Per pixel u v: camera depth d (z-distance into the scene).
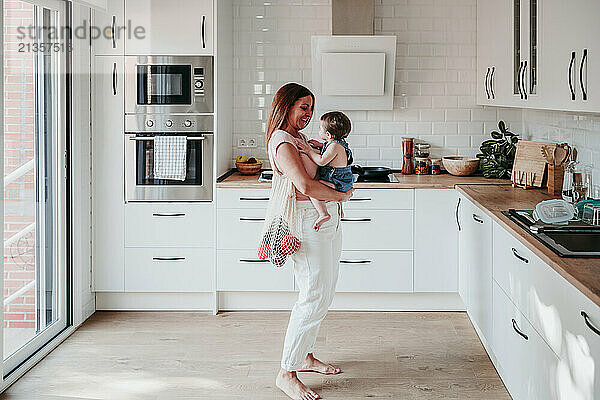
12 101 3.96
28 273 4.22
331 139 3.63
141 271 5.16
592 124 4.00
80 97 4.83
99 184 5.12
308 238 3.62
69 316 4.77
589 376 2.21
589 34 2.98
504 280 3.48
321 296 3.66
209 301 5.22
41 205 4.40
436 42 5.63
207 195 5.09
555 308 2.59
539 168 4.55
